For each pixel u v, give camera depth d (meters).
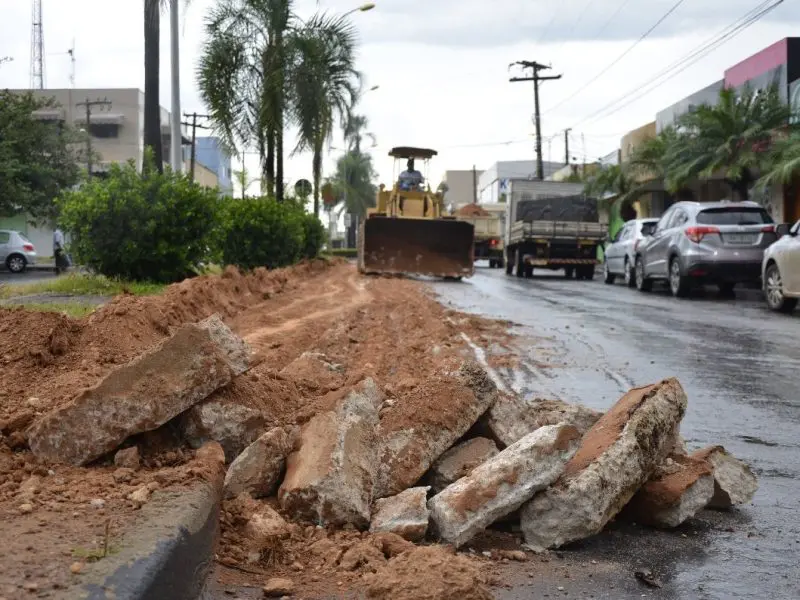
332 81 29.73
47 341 6.50
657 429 4.85
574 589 3.90
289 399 5.56
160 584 3.01
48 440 4.32
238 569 3.83
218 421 4.70
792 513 5.07
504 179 91.25
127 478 4.09
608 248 28.73
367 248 29.25
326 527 4.24
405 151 32.78
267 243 25.89
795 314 16.89
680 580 4.05
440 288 25.14
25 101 37.50
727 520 4.95
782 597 3.88
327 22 29.53
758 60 33.28
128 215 17.06
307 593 3.63
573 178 58.97
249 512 4.16
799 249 16.50
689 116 31.86
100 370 6.29
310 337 11.22
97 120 68.62
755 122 30.39
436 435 4.85
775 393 8.68
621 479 4.55
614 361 10.65
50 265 39.50
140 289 15.67
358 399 4.74
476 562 4.16
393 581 3.43
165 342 4.60
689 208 21.48
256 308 15.05
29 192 36.25
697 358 10.98
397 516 4.26
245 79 28.89
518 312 17.17
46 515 3.47
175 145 22.33
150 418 4.46
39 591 2.72
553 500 4.39
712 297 21.66
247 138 29.22
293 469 4.43
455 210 47.28
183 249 17.55
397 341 11.93
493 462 4.44
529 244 32.81
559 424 4.52
